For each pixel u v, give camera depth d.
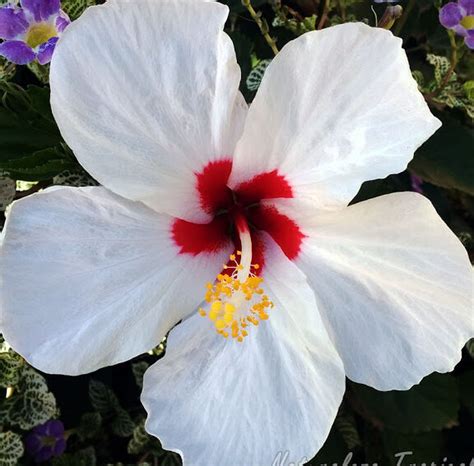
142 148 0.15
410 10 0.25
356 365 0.18
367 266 0.17
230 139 0.16
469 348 0.27
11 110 0.20
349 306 0.17
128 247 0.16
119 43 0.14
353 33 0.14
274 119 0.15
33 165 0.19
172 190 0.16
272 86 0.15
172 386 0.17
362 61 0.14
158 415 0.17
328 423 0.18
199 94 0.15
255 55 0.25
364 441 0.29
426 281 0.16
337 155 0.16
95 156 0.15
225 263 0.18
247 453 0.18
